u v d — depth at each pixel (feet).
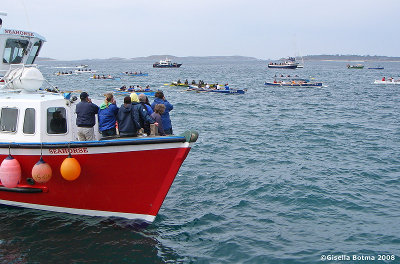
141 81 246.27
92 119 29.84
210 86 167.12
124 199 30.14
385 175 47.47
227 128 78.48
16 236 28.71
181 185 42.22
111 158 28.55
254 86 205.16
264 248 29.09
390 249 29.22
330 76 336.08
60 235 28.99
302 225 33.30
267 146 61.93
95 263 25.95
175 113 100.58
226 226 32.58
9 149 29.60
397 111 109.70
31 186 30.71
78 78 276.41
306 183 43.70
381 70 524.52
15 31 36.14
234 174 46.44
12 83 33.55
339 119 93.45
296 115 99.81
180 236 30.37
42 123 29.71
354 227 33.06
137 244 28.50
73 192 30.37
